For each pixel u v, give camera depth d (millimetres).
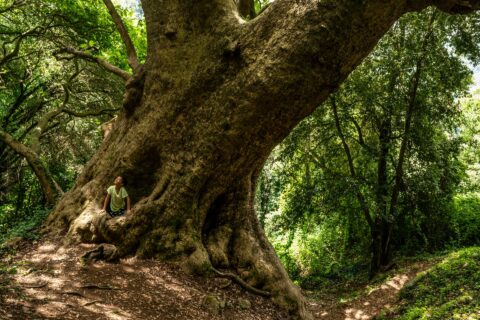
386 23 7629
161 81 8883
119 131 9797
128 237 8125
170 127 8734
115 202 8531
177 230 8367
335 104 15586
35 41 16562
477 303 9375
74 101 19328
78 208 9148
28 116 20109
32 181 21484
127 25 17719
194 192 8531
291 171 18125
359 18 7273
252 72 7824
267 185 26250
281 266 9641
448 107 16203
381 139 16172
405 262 16031
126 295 6500
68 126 19984
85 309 5617
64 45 15133
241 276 8875
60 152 20016
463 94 16047
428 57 14086
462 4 7695
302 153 17672
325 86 7941
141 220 8258
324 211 17000
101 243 8258
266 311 8305
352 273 18453
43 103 19516
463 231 18094
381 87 15141
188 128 8578
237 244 9281
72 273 6809
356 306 13320
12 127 19594
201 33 8625
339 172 17359
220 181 8828
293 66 7531
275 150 20562
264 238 10031
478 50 14383
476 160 22078
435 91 15133
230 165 8633
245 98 7910
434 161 16016
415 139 15867
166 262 8102
